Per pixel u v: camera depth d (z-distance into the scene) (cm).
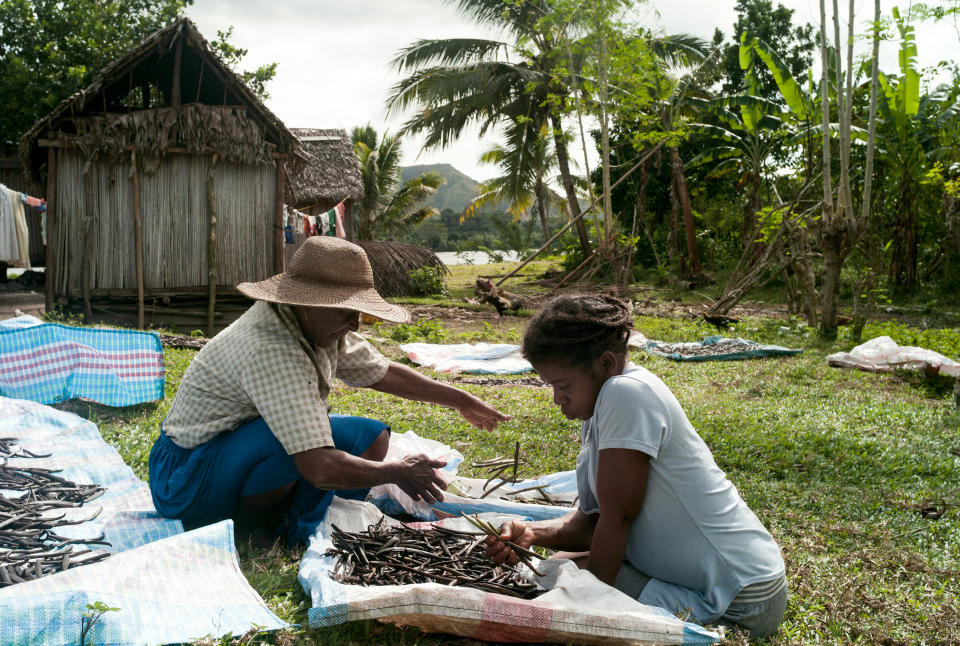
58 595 226
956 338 1129
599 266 1791
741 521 261
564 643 241
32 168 1200
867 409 722
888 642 277
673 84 2042
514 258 4109
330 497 331
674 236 2442
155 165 1139
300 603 275
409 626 254
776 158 2184
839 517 428
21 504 343
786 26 2492
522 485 409
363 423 350
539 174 2944
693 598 258
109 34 2133
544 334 252
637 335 1172
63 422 482
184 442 328
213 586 260
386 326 1316
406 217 3738
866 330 1239
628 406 246
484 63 2342
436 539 303
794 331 1264
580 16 1742
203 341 923
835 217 1207
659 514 255
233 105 1204
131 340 605
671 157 2391
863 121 1736
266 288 312
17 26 2086
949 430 647
